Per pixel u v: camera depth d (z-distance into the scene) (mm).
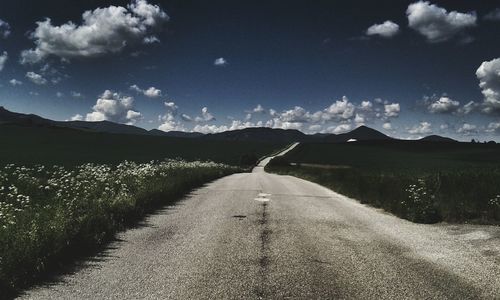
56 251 6617
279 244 8266
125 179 15328
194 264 6770
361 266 6832
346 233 9508
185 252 7504
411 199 12773
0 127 128000
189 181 19828
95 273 6234
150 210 12055
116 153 76250
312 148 136125
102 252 7438
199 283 5871
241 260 7059
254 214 11961
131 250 7594
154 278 6051
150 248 7758
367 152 120688
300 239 8758
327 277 6246
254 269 6566
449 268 6777
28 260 5980
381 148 134625
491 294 5637
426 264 6996
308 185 24797
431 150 125312
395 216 12281
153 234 8969
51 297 5258
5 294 5285
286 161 83375
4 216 7570
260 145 151000
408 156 105125
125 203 10977
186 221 10578
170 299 5266
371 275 6367
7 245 6219
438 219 11266
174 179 18219
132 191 13492
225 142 154000
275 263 6918
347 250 7891
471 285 5973
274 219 11203
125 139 122688
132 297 5309
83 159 51312
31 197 11289
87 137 118312
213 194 17172
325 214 12328
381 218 11828
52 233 7121
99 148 88875
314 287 5809
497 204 11664
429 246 8320
